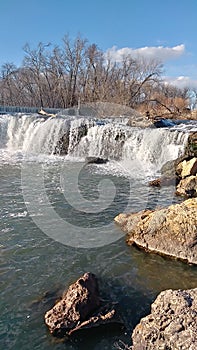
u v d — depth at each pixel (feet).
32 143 62.28
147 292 15.84
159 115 93.56
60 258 19.15
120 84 115.75
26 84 147.02
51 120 61.98
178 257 18.72
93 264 18.51
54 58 140.46
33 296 15.52
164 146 48.42
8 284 16.48
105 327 13.19
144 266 18.24
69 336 12.81
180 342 10.13
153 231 19.97
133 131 53.42
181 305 11.29
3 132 69.15
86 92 124.67
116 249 20.17
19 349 12.43
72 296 13.55
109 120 67.21
